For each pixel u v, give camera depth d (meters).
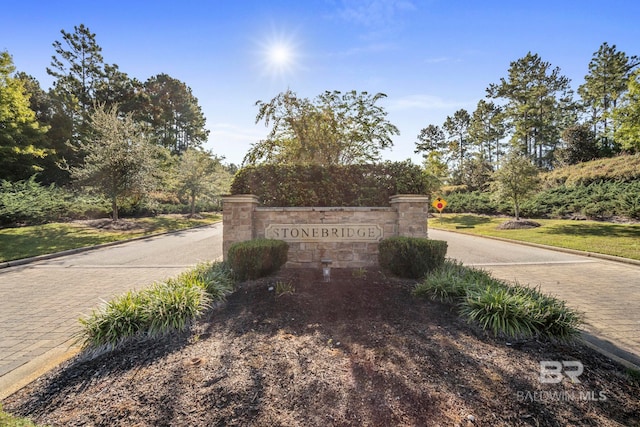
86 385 2.26
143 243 11.91
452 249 10.11
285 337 2.93
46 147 20.95
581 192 17.52
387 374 2.30
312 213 6.00
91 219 17.20
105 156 14.80
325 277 4.78
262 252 4.76
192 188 24.03
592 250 8.66
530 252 9.38
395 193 6.54
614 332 3.52
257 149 10.43
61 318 4.14
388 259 4.96
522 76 35.34
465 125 43.03
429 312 3.55
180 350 2.72
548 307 3.17
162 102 37.88
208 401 2.01
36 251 9.10
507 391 2.14
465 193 28.19
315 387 2.14
